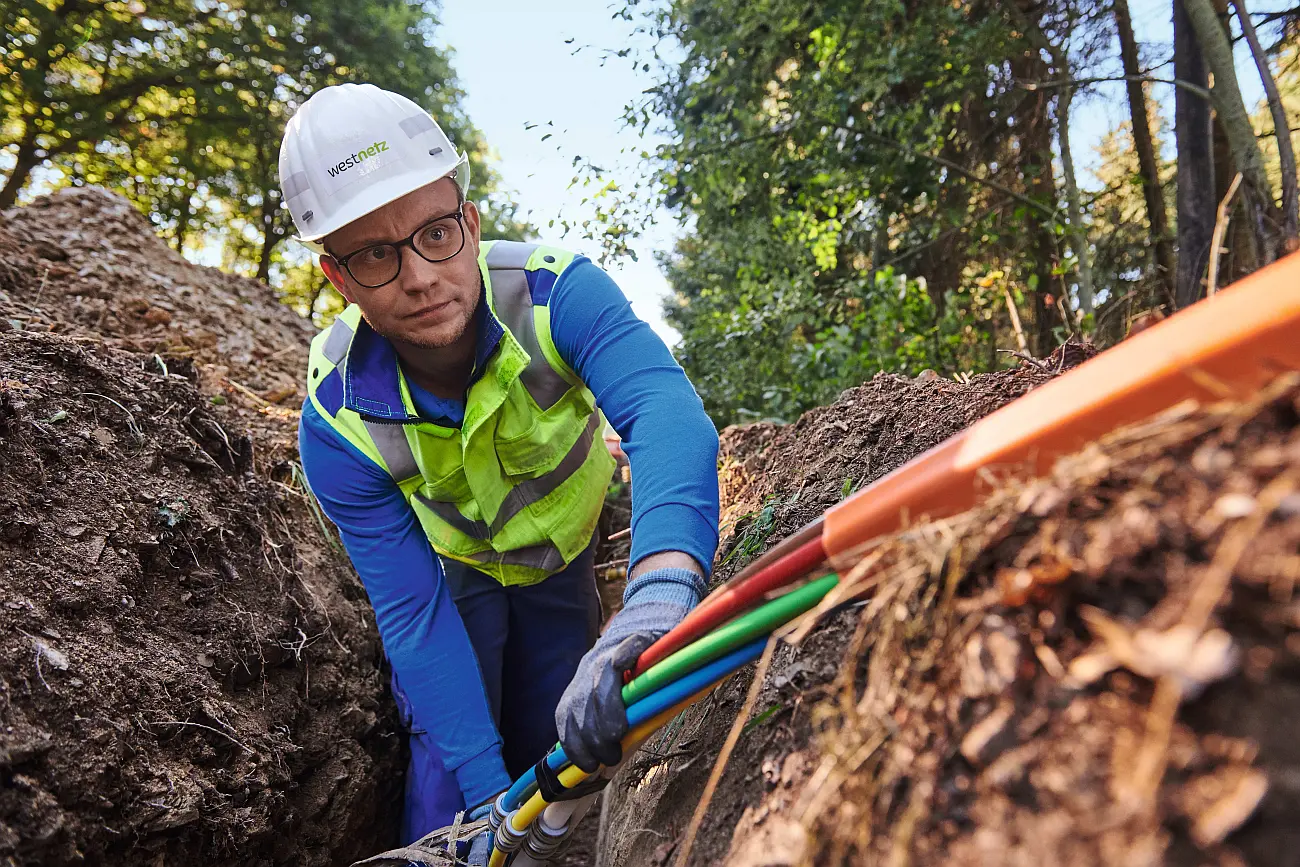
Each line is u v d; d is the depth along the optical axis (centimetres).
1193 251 379
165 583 165
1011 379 166
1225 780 51
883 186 490
